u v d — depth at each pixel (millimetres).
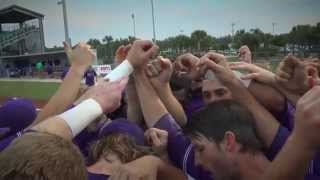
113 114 3188
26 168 1237
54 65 50906
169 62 2625
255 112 2078
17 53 66312
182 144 2445
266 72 2193
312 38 30094
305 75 2023
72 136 1909
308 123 1369
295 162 1425
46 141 1327
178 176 2385
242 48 3889
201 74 2523
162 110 2594
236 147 1816
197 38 38188
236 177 1841
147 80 2629
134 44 2488
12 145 1331
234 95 2135
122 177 2188
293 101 2098
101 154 2389
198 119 1952
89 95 2104
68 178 1281
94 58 2502
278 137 2006
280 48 30266
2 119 2744
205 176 2248
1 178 1246
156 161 2318
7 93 32438
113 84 2141
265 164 1818
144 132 2693
